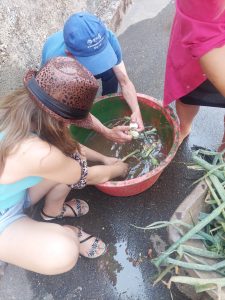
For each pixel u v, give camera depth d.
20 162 1.19
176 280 1.11
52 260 1.35
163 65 2.26
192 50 1.16
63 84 1.04
